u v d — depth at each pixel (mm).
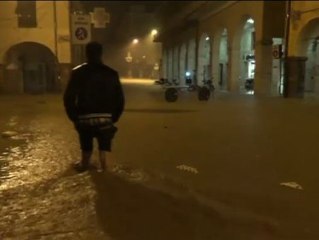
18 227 4551
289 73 23562
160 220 4793
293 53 23562
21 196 5543
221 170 7320
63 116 13031
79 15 15688
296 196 5914
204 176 6887
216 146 9469
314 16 21859
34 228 4527
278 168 7520
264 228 4672
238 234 4488
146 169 7180
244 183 6527
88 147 6930
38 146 8977
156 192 5766
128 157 8188
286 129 11914
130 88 36469
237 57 33594
